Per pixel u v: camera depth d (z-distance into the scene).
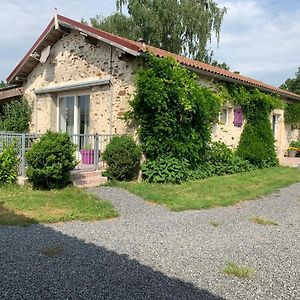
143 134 8.72
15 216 5.21
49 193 6.85
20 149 7.55
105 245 4.12
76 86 10.42
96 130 9.93
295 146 16.66
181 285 3.15
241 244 4.38
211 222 5.36
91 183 7.99
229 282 3.26
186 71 9.09
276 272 3.54
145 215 5.67
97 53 9.92
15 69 12.45
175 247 4.16
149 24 23.53
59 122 11.59
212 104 9.88
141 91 8.28
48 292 2.88
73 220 5.18
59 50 11.25
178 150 8.83
